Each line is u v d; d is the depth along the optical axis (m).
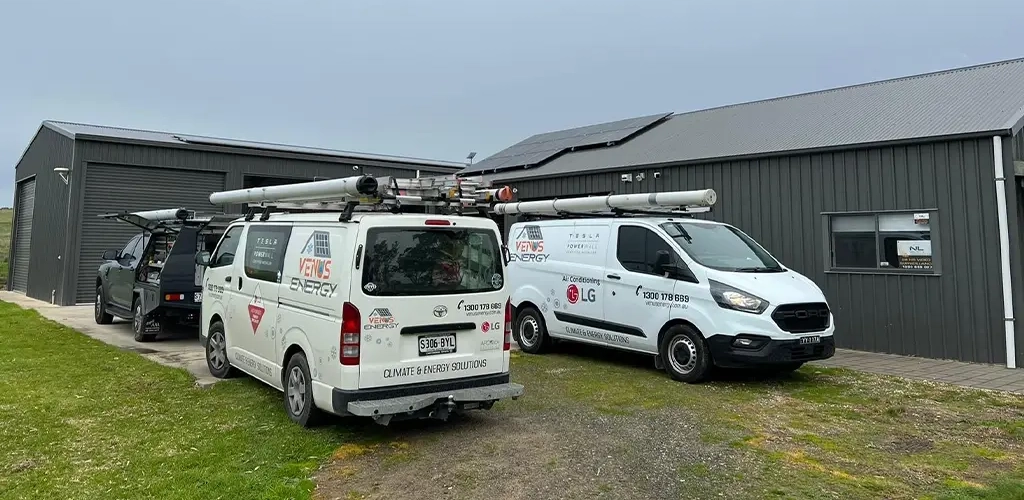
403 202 5.46
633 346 8.27
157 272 10.07
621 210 8.95
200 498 4.02
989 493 4.27
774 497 4.21
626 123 17.47
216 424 5.62
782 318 7.14
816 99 13.86
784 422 6.02
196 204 17.92
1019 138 9.18
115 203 16.66
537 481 4.45
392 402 4.98
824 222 10.53
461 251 5.59
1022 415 6.30
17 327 11.35
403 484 4.36
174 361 8.69
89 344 9.72
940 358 9.28
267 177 19.17
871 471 4.72
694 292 7.54
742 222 11.53
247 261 6.79
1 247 30.52
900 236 9.76
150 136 18.86
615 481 4.46
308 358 5.41
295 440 5.19
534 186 14.84
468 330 5.53
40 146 19.12
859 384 7.64
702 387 7.40
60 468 4.53
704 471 4.68
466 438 5.39
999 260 8.77
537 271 9.64
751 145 11.77
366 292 5.02
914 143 9.52
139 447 5.00
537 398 6.82
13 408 6.03
